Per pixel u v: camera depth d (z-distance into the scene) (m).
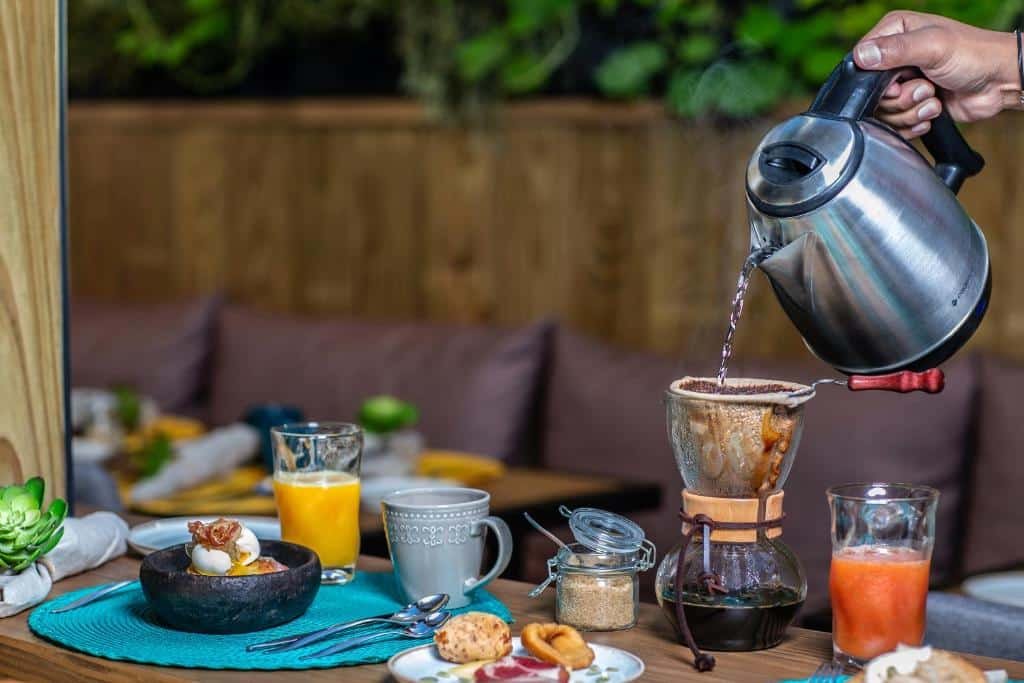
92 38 3.86
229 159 3.69
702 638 1.06
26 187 1.32
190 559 1.18
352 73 3.51
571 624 1.12
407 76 3.32
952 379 2.47
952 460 2.46
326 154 3.53
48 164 1.34
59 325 1.36
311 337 3.25
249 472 2.31
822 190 1.06
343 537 1.28
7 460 1.32
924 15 1.24
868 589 0.99
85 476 2.05
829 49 2.77
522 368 2.97
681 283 3.00
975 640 1.29
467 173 3.31
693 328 2.99
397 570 1.19
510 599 1.22
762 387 1.10
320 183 3.55
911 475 2.45
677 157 2.99
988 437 2.43
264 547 1.21
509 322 3.28
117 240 3.92
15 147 1.30
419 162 3.38
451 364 3.02
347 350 3.17
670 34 2.98
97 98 3.93
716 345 2.95
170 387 3.48
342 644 1.05
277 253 3.64
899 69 1.13
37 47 1.32
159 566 1.15
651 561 1.15
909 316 1.10
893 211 1.08
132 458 2.36
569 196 3.16
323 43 3.54
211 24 3.65
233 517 1.48
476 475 2.25
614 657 1.01
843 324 1.13
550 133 3.17
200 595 1.08
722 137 2.92
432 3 3.28
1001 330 2.65
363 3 3.39
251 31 3.62
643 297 3.06
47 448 1.35
